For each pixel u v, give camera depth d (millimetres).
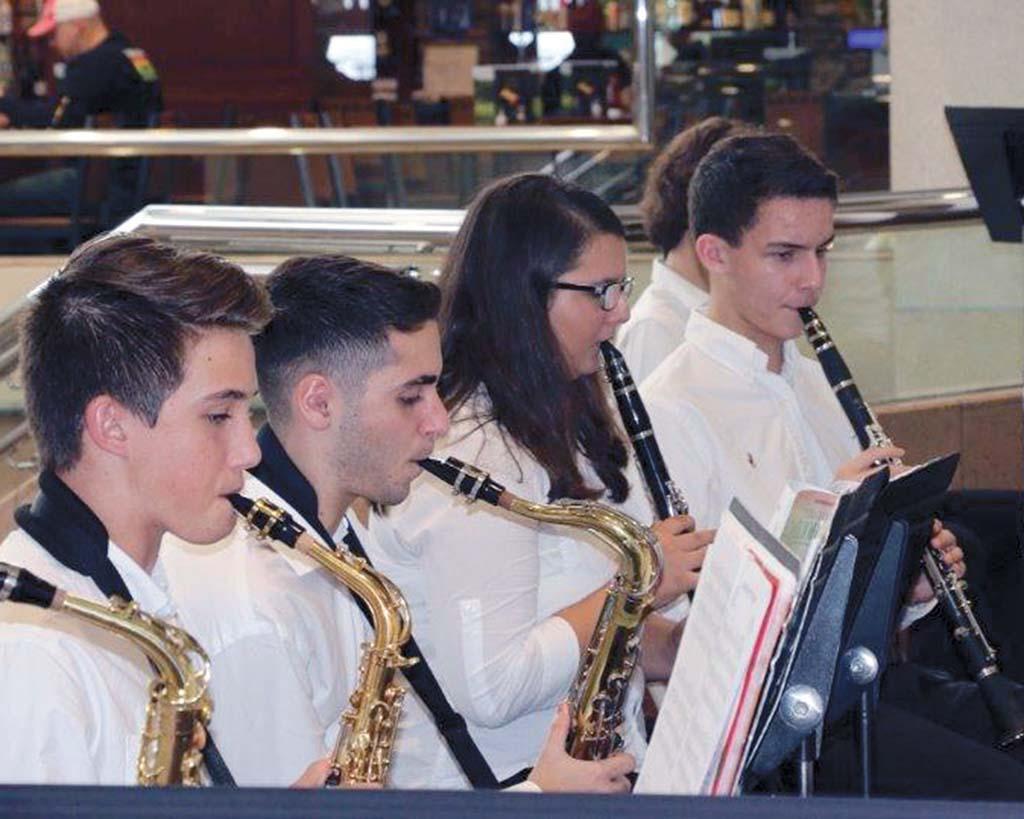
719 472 6480
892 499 4293
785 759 4312
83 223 14125
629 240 10141
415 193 14031
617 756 4969
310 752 4484
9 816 2410
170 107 19312
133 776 3895
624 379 5902
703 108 15281
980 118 7047
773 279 6508
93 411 3990
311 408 4852
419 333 4879
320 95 19453
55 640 3850
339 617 4961
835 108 15547
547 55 16594
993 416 11039
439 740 5391
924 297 10828
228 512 4125
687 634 4047
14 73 16094
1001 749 6156
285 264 5031
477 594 5156
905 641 7609
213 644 4465
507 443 5414
